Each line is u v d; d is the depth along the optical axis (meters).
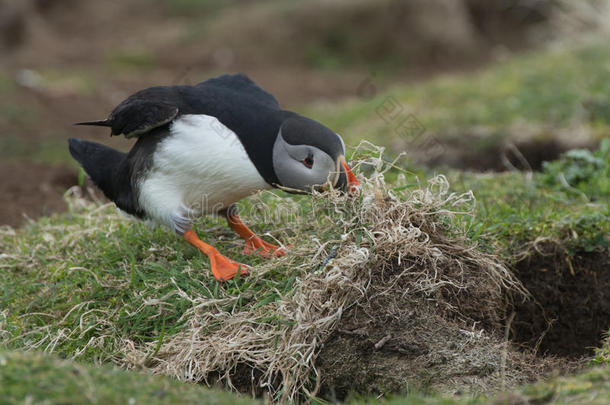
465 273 7.94
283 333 7.16
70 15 36.41
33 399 4.78
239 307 7.76
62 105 22.31
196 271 8.34
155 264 8.23
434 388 6.73
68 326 7.99
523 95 18.25
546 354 8.84
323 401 6.86
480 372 6.86
